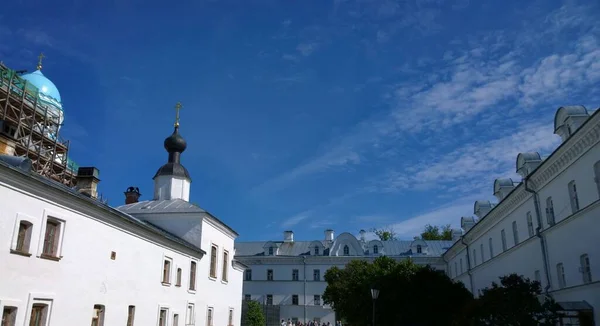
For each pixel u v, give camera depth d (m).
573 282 24.67
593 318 22.38
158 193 35.62
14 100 33.78
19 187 15.16
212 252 32.69
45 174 36.44
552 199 27.52
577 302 23.22
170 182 35.75
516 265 33.62
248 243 81.50
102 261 19.50
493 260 39.69
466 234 48.72
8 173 14.50
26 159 17.81
